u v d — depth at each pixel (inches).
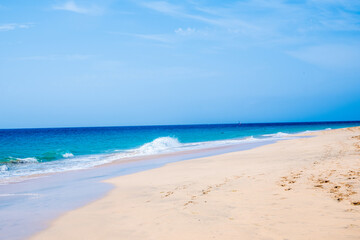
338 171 301.7
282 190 244.1
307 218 171.6
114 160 708.7
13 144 1437.0
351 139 800.3
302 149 619.8
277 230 156.8
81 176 465.7
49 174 504.7
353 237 138.8
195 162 555.8
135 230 179.9
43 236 183.6
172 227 177.6
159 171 465.1
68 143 1502.2
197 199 242.5
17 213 242.8
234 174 355.3
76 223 206.2
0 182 426.9
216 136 1973.4
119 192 311.6
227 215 191.3
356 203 191.3
